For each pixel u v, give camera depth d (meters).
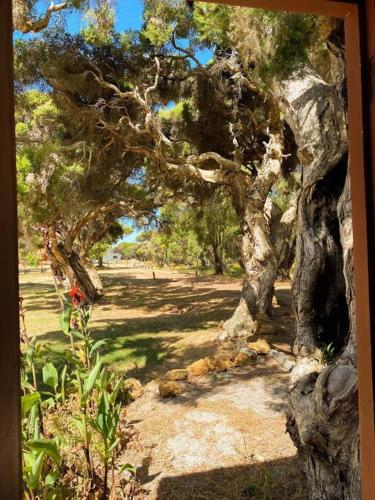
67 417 2.45
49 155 6.31
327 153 2.59
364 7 0.87
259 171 7.45
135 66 6.99
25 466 1.36
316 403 1.88
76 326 2.84
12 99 0.60
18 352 0.60
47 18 4.50
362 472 0.97
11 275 0.58
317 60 3.13
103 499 2.13
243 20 2.99
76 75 6.45
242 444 3.50
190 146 9.19
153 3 5.64
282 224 7.71
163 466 3.20
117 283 17.09
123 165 9.17
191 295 12.96
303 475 2.87
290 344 6.70
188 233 18.28
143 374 5.62
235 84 6.82
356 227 0.92
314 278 2.75
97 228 13.51
